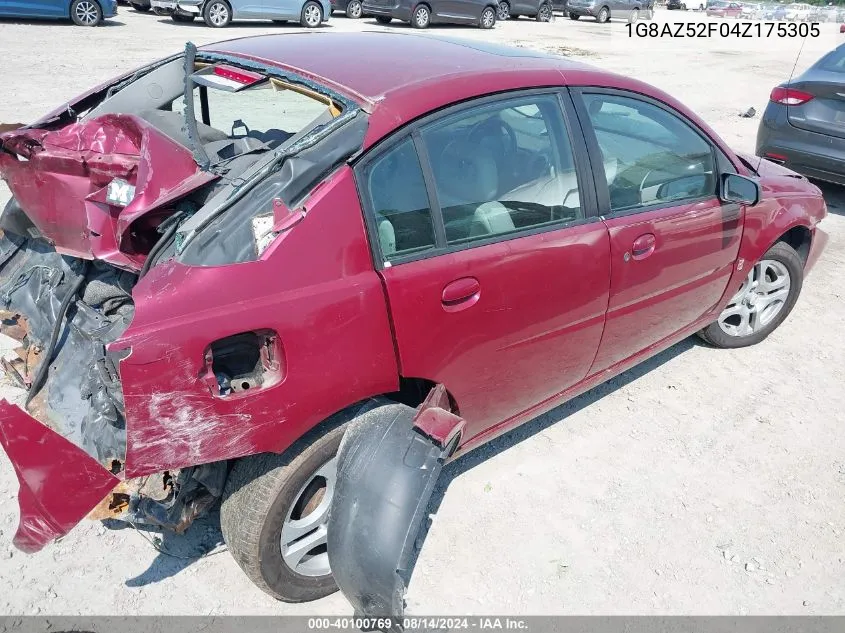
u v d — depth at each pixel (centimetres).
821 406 416
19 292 321
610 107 325
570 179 305
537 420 389
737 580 301
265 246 227
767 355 466
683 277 367
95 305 293
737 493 347
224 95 320
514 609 281
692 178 362
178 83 335
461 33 1948
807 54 2108
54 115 334
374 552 228
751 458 371
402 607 231
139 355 207
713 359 459
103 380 253
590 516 327
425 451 242
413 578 290
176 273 219
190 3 1605
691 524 327
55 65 1078
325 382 239
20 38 1289
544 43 1927
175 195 233
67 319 296
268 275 225
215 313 218
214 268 220
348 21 2002
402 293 249
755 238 403
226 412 224
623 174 328
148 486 248
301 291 231
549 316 303
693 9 2869
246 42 333
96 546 293
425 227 260
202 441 224
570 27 2545
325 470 257
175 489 246
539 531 317
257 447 233
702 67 1670
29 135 270
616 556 308
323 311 233
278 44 320
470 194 274
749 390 427
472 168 275
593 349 340
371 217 244
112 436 250
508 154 286
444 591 286
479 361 285
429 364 266
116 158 253
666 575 300
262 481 246
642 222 329
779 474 361
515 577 294
